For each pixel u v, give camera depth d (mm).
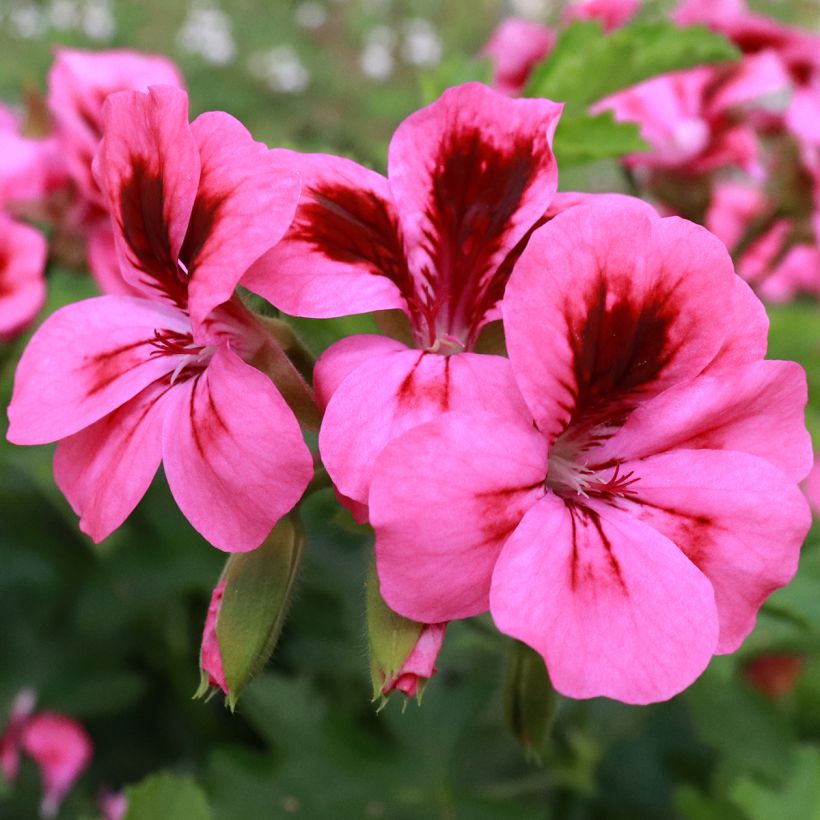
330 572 254
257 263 135
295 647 253
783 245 243
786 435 136
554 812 244
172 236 137
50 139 222
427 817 224
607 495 135
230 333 140
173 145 133
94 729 271
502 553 123
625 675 124
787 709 238
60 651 263
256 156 130
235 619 141
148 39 477
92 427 143
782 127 232
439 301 146
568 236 127
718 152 217
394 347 135
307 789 226
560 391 129
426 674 131
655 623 125
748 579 131
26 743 255
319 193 140
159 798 180
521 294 126
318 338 168
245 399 127
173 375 140
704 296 131
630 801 257
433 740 233
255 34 484
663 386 136
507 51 230
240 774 225
